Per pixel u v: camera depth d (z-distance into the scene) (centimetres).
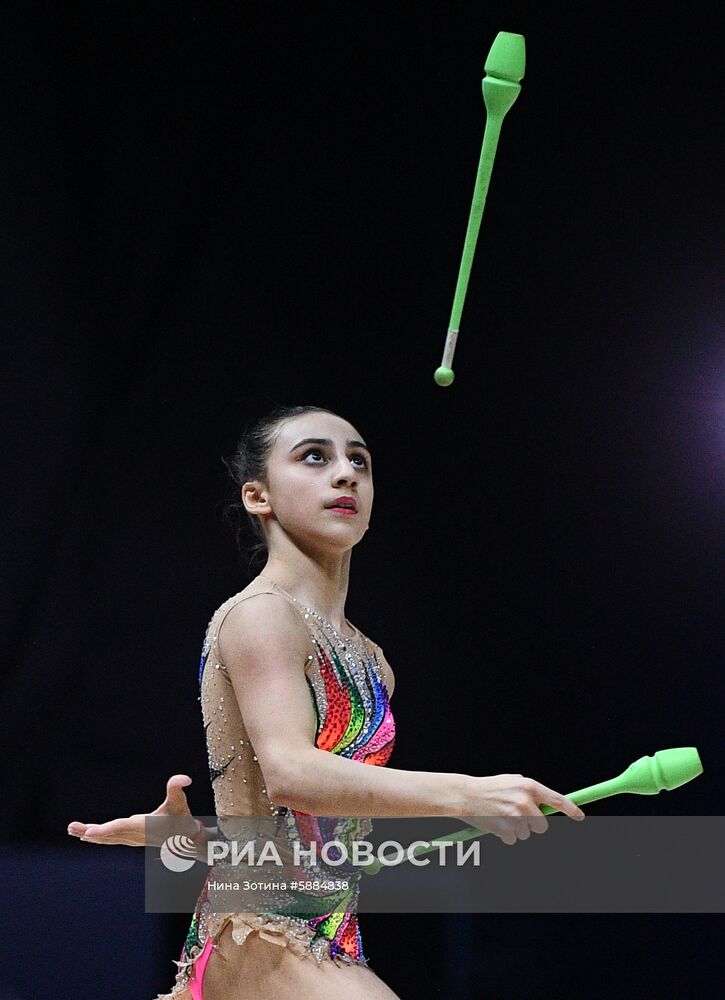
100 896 1555
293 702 823
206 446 1683
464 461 1672
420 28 1681
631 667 1633
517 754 1639
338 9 1689
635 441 1645
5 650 1650
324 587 914
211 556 1670
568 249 1658
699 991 1534
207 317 1691
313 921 855
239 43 1691
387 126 1688
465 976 1545
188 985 882
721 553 1622
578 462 1656
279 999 836
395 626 1661
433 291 1680
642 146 1642
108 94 1686
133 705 1655
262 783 862
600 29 1645
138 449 1681
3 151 1675
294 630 848
